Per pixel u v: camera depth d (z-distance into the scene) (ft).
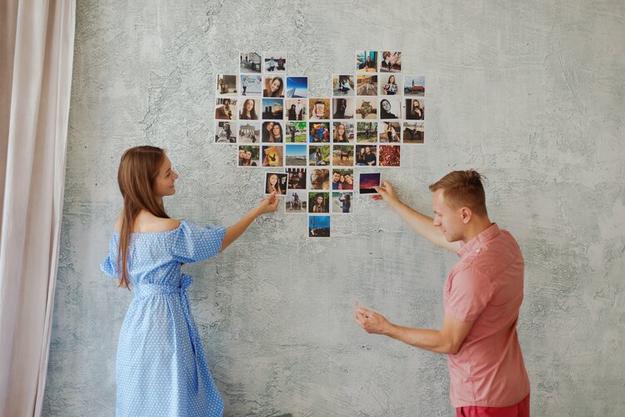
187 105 9.05
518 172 9.13
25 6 8.55
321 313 9.13
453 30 9.10
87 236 9.07
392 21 9.09
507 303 6.61
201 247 7.76
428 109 9.09
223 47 9.06
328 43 9.07
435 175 9.09
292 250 9.11
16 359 8.64
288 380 9.12
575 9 9.15
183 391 7.52
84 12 9.01
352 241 9.11
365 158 9.08
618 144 9.21
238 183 9.07
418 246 9.13
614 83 9.19
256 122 9.07
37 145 8.69
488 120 9.11
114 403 9.09
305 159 9.07
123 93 9.04
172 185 8.13
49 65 8.75
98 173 9.05
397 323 9.12
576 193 9.17
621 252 9.21
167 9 9.05
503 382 6.61
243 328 9.11
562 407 9.21
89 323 9.09
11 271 8.39
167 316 7.64
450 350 6.47
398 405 9.16
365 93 9.07
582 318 9.21
